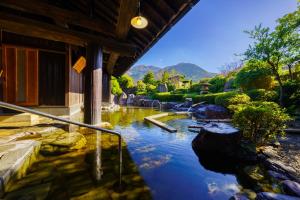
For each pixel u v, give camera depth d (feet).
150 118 30.35
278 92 36.47
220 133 13.92
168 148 15.01
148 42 20.17
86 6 18.13
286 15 33.45
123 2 11.28
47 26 14.49
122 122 27.25
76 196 7.15
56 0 18.19
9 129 14.40
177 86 116.88
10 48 19.77
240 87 43.34
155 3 13.08
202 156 13.44
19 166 8.05
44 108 21.44
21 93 20.40
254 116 14.78
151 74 143.13
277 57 34.83
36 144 10.94
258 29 35.68
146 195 7.68
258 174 10.47
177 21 13.79
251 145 14.11
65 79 23.00
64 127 16.56
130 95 103.76
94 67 16.58
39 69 21.43
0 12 13.03
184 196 7.91
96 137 14.96
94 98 16.62
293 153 13.64
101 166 10.05
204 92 68.39
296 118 27.32
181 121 30.30
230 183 9.46
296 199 7.14
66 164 9.91
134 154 12.80
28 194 6.93
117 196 7.39
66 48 22.88
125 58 34.01
